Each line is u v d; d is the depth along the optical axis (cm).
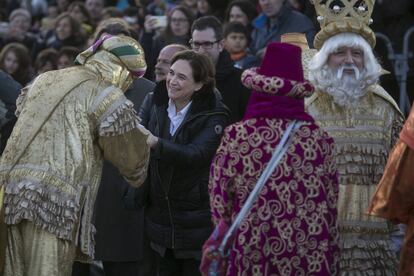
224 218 1048
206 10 2222
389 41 1920
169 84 1338
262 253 1031
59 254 1202
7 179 1210
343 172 1200
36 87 1249
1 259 1201
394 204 1141
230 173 1046
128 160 1248
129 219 1431
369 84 1212
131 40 1284
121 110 1234
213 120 1331
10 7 3022
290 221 1035
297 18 1950
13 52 2002
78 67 1268
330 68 1214
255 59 1858
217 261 1044
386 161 1219
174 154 1288
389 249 1216
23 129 1225
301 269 1038
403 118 1237
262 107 1052
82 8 2553
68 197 1200
